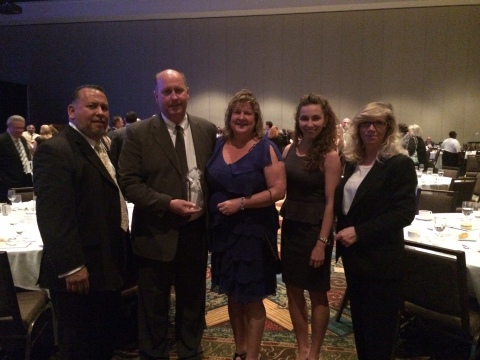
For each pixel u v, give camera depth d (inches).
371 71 451.2
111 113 499.2
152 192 75.1
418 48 441.1
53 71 505.4
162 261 78.1
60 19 490.0
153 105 489.4
